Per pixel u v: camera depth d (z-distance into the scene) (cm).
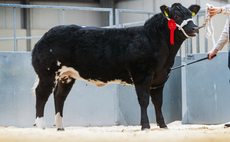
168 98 1191
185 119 1135
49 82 720
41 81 722
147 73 678
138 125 1101
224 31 692
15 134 461
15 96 982
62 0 2330
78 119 1032
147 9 2111
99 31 723
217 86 1064
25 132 502
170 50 702
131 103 1093
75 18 2348
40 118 705
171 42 681
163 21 693
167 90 1190
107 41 710
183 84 1300
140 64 678
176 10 684
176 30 689
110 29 722
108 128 920
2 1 2200
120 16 2302
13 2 2234
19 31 2238
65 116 1023
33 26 2275
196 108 1112
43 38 730
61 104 758
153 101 727
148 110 1130
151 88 723
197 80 1111
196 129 654
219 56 1061
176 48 708
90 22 2395
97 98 1049
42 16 2294
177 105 1223
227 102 1038
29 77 997
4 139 367
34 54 734
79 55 715
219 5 1841
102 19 2405
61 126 747
